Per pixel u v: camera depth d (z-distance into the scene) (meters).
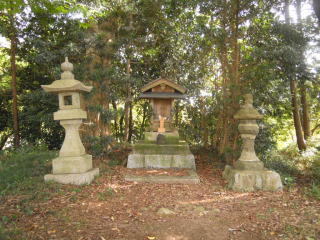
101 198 4.69
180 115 11.40
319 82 8.51
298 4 8.10
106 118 7.90
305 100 11.89
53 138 11.58
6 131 12.71
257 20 7.74
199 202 4.68
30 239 3.16
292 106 10.87
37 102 10.70
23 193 4.73
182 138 11.02
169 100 8.00
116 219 3.87
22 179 5.62
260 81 7.05
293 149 11.09
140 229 3.57
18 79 12.02
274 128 9.32
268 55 6.98
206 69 10.50
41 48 7.92
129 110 13.67
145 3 9.38
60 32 8.71
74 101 5.81
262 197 4.92
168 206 4.46
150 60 11.53
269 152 7.93
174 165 7.18
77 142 5.89
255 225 3.73
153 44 10.51
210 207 4.44
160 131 7.81
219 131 9.47
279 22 7.43
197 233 3.51
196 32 8.86
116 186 5.45
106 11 8.30
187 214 4.14
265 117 8.87
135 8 9.06
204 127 10.63
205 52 9.80
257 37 7.73
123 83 8.73
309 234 3.39
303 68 7.34
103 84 8.04
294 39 7.42
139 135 12.78
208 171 7.18
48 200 4.47
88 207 4.29
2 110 12.27
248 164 5.60
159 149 7.41
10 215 3.79
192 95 10.62
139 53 10.93
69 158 5.62
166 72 11.48
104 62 8.75
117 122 14.11
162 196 4.97
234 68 7.72
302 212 4.16
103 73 7.63
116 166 7.30
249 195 5.05
